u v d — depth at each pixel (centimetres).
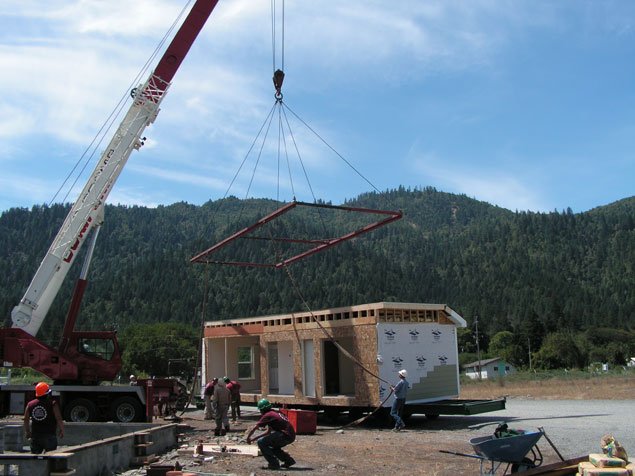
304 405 2081
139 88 2105
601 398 2586
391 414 1775
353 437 1631
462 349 13000
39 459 900
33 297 1983
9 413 2006
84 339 2072
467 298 18100
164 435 1454
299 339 2119
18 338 1959
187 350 8081
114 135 2088
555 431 1575
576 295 17550
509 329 13850
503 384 3875
